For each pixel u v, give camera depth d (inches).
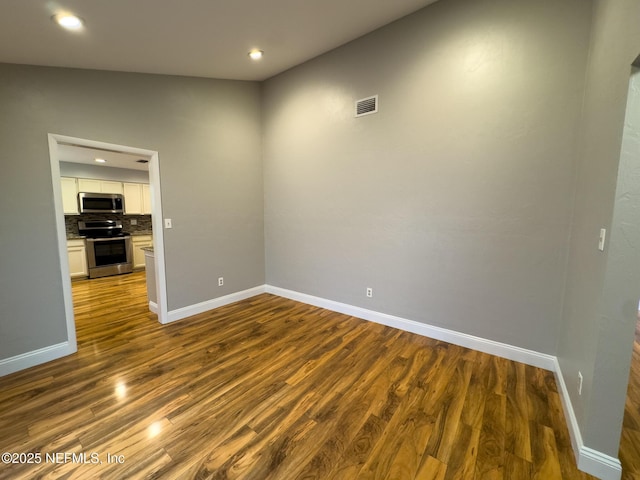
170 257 131.3
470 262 103.6
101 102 108.4
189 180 136.2
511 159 92.9
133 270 244.1
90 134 106.3
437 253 110.3
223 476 56.1
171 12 79.7
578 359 67.3
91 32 81.4
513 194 93.6
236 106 152.5
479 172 98.7
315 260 150.2
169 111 127.6
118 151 116.0
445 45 101.3
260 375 90.0
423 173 110.4
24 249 93.8
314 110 140.3
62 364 96.8
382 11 103.8
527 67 88.1
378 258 126.6
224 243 152.7
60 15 71.0
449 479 55.2
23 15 68.3
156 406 76.0
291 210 157.1
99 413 73.5
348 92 127.5
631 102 49.5
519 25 88.4
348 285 138.3
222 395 80.6
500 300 99.0
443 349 105.8
